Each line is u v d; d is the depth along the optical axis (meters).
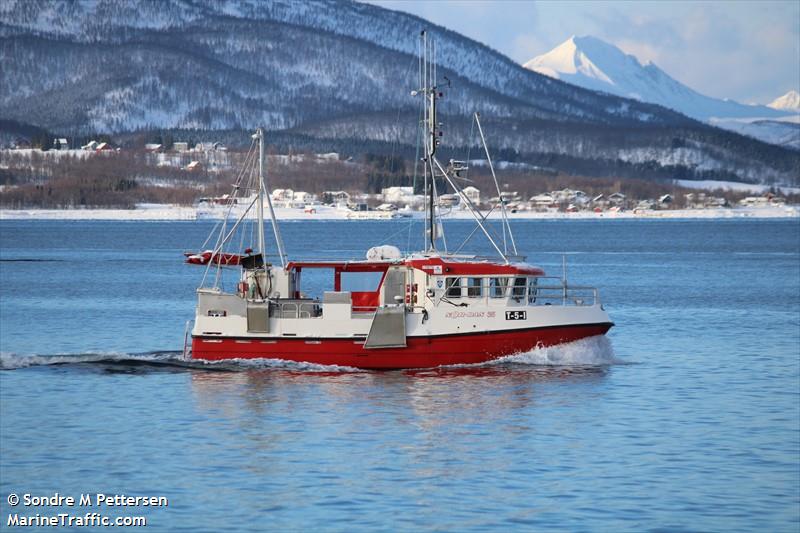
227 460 99.81
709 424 113.06
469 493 90.06
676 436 108.06
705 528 82.38
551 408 120.00
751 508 86.56
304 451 102.50
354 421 114.06
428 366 138.62
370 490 90.94
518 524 83.00
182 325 199.12
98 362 146.25
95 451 103.19
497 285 139.88
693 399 125.38
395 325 137.25
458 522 83.44
